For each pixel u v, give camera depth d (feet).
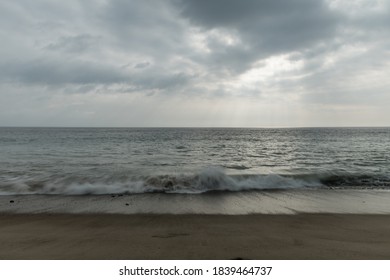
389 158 64.23
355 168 46.37
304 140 156.25
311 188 31.94
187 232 16.37
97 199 26.18
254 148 100.94
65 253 12.87
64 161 55.52
